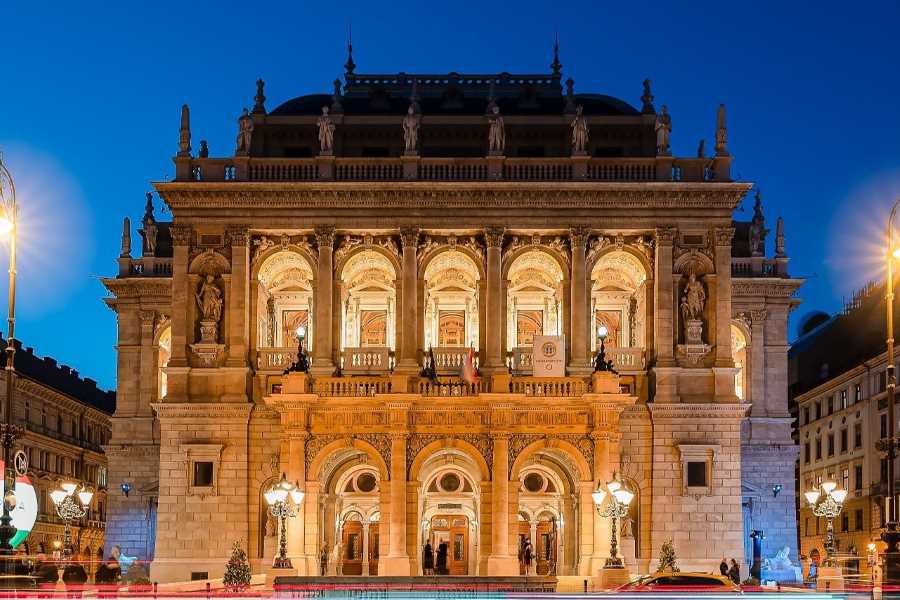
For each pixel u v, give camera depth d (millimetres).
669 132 79250
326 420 72062
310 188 78000
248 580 63344
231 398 76500
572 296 77500
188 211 78250
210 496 75938
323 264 77812
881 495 103688
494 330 77125
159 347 93875
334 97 84688
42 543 114562
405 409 71562
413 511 71250
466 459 75375
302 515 71188
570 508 75250
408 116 79750
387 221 78125
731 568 72250
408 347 76812
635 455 76375
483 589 63594
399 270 78250
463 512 79250
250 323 78312
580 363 76750
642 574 74625
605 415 71312
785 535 91062
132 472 92250
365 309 86000
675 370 76625
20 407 113188
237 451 76438
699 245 78125
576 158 78438
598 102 88188
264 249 78812
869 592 60844
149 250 95125
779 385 92688
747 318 93188
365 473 78625
